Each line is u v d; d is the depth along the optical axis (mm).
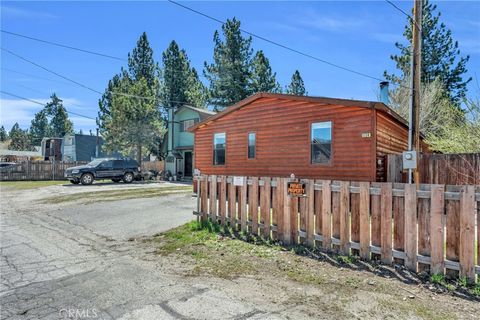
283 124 11664
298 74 40781
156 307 3314
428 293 3502
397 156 9852
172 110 26469
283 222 5578
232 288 3773
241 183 6328
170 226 7633
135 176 23312
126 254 5473
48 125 77812
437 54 22703
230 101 29547
